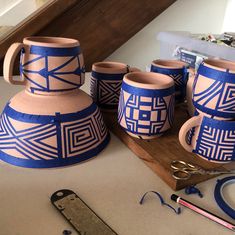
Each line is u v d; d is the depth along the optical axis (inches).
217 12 44.2
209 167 15.1
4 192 13.1
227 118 14.5
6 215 11.8
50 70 14.5
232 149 14.8
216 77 13.9
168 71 20.3
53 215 11.9
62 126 14.9
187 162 15.2
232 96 13.8
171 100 16.5
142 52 43.2
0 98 23.9
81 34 35.6
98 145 16.8
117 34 37.4
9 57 14.3
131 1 36.3
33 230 11.1
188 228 11.6
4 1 37.5
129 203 12.9
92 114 16.4
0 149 15.6
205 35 30.5
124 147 17.9
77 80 15.6
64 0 32.9
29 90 15.5
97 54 37.4
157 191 13.9
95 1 34.7
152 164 15.6
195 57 25.5
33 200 12.7
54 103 15.2
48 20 32.9
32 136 14.7
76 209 12.1
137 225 11.6
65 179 14.3
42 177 14.4
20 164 14.9
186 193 13.8
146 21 38.2
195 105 15.2
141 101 15.8
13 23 38.3
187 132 15.6
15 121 15.0
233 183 14.5
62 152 15.1
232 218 12.2
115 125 19.1
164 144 16.9
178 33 30.4
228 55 22.6
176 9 41.9
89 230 11.1
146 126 16.4
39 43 14.4
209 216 12.1
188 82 20.5
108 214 12.1
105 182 14.3
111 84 20.3
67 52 14.7
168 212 12.5
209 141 14.9
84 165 15.6
